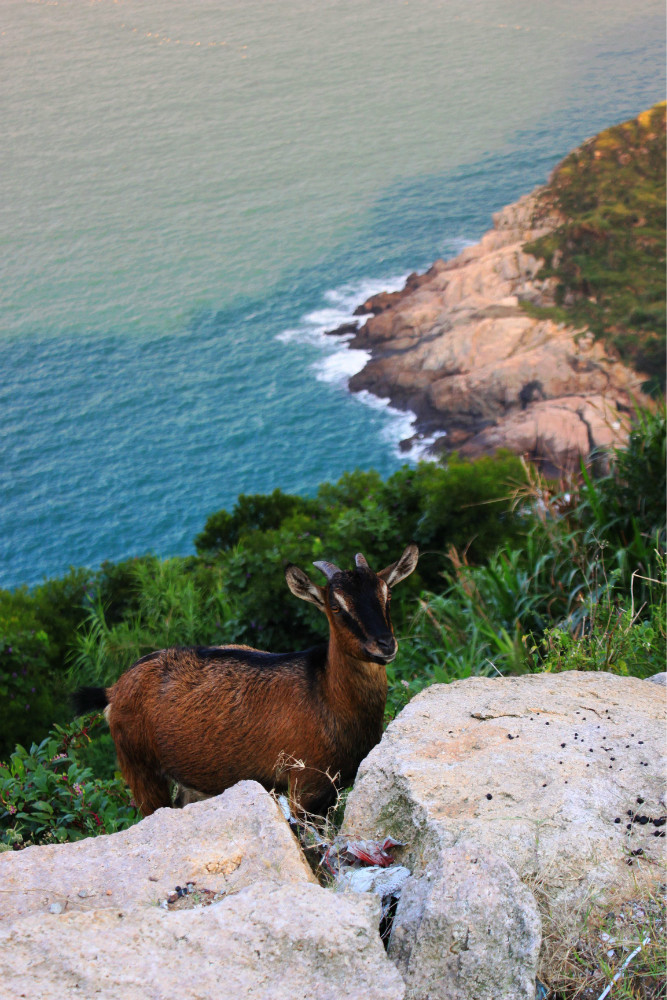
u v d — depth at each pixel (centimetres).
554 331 8200
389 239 13412
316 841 314
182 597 1156
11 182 17325
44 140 19300
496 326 8481
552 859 249
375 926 225
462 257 10612
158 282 12688
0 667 1085
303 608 997
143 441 8750
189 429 8856
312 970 214
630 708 345
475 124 18375
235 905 231
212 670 472
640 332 7881
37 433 9044
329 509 1254
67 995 206
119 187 16938
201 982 210
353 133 18925
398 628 988
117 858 270
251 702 452
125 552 7062
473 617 741
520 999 209
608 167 10625
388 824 291
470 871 232
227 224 14750
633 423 859
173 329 11262
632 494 805
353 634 411
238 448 8362
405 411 8350
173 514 7519
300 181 16450
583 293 8856
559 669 539
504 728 330
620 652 534
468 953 216
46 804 508
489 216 13975
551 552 771
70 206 16225
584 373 7619
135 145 18988
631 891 242
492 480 1132
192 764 469
